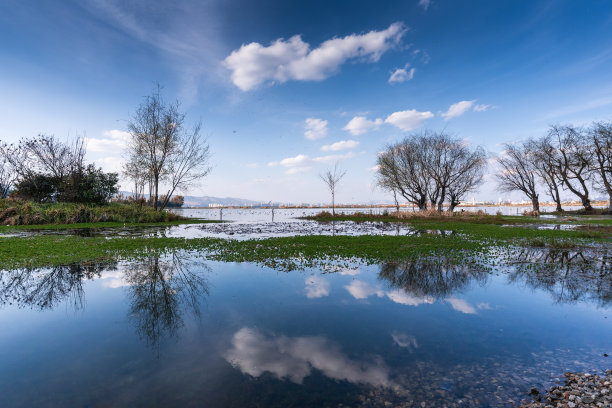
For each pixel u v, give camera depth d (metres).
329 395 3.34
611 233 19.42
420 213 38.25
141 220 31.41
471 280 8.51
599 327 5.34
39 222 26.39
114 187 36.84
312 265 10.34
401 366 3.99
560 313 6.04
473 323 5.50
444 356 4.27
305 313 5.95
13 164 34.03
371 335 4.97
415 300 6.79
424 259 11.29
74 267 9.89
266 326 5.33
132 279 8.49
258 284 8.03
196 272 9.32
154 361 4.12
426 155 42.06
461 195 43.59
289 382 3.61
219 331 5.12
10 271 9.30
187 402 3.21
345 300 6.76
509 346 4.60
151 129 35.94
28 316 5.79
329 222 34.47
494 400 3.26
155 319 5.64
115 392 3.40
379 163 44.72
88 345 4.60
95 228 23.80
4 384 3.57
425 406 3.14
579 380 3.64
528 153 51.91
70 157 34.88
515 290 7.60
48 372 3.84
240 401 3.23
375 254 12.16
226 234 20.02
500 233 20.27
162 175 37.12
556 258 11.69
